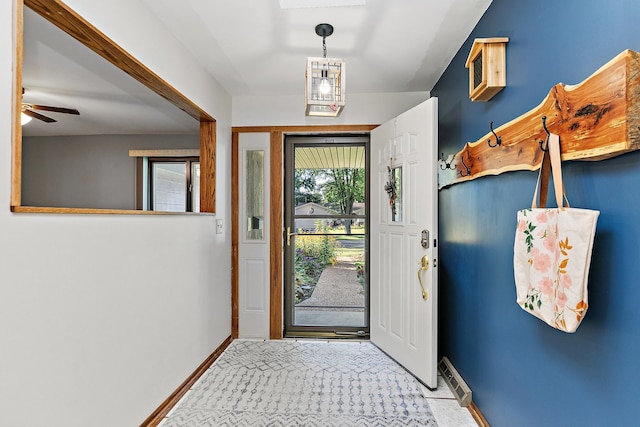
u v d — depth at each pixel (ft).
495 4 5.99
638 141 2.91
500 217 5.74
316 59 6.66
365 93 11.20
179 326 7.54
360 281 11.98
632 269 3.13
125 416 5.62
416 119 8.61
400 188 9.33
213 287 9.60
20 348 3.76
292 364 9.24
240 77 9.73
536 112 4.40
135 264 5.91
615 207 3.33
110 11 5.29
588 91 3.41
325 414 6.89
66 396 4.40
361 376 8.55
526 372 4.95
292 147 11.96
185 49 7.93
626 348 3.19
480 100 6.21
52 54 7.30
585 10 3.69
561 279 3.52
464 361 7.52
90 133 14.65
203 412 6.97
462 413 6.93
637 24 3.02
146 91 9.65
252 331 11.32
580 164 3.85
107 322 5.19
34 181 14.76
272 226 11.32
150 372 6.37
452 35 7.42
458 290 7.93
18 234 3.73
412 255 8.68
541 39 4.53
